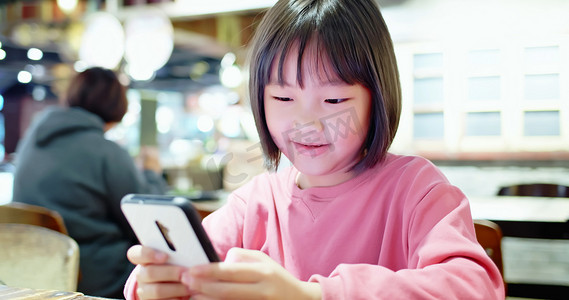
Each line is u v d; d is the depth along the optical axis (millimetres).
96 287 1776
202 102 6301
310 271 776
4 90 6680
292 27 664
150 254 531
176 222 498
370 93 700
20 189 1829
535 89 3668
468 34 3619
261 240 857
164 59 3098
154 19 3088
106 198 1836
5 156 5594
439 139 3941
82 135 1843
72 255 1042
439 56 3889
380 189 769
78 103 1948
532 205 2014
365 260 742
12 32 4562
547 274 2262
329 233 774
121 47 3166
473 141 3832
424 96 3969
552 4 3375
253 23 818
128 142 5719
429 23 3658
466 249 592
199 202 2297
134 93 6594
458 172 3836
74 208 1787
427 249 614
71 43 4086
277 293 470
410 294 524
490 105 3781
